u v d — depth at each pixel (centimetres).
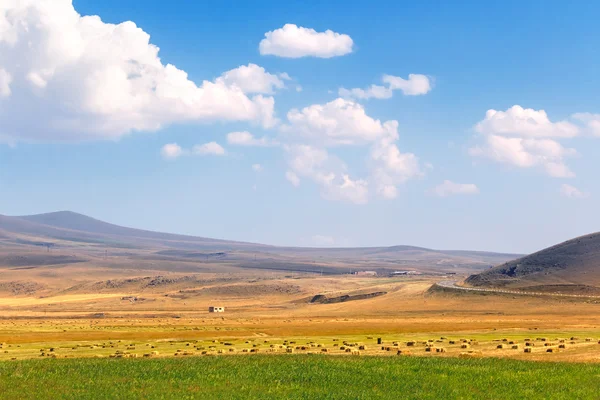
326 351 8612
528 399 5475
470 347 8731
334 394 5594
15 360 7569
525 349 8269
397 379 6222
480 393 5656
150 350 8850
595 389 5797
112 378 6244
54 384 5950
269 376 6359
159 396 5503
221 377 6300
